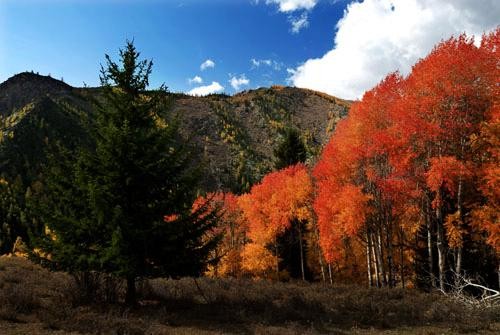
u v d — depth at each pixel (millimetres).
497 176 17844
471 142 20141
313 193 35750
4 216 105438
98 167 14562
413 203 24672
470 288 22469
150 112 16266
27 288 14719
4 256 26344
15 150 151625
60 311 11797
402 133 21266
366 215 26078
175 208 15047
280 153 59906
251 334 11664
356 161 25656
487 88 19656
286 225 39906
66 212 14625
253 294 18344
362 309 16281
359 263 42156
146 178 14695
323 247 27781
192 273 15219
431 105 20375
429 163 21734
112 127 13820
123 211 13977
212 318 13617
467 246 24094
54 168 14820
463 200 22891
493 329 13188
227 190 160375
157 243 14531
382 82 24922
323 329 12773
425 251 27625
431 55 21188
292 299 16875
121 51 15789
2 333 9938
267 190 42750
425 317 14812
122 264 13422
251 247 43219
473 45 19953
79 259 13633
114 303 14086
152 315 12891
